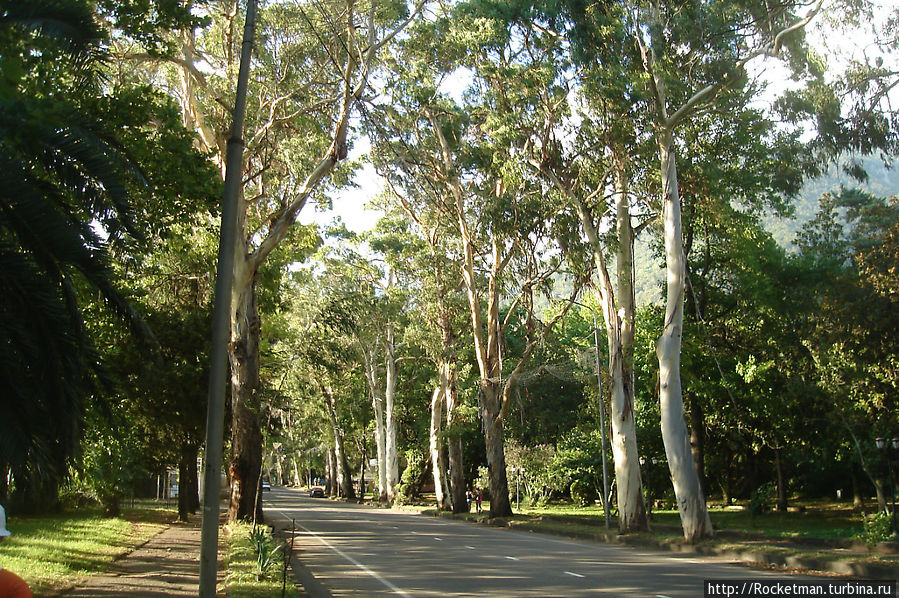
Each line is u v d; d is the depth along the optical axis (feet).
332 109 87.15
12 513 97.30
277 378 152.15
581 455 169.78
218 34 79.61
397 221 151.02
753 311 113.70
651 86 80.02
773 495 156.15
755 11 73.92
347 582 49.06
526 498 198.59
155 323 93.45
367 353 194.80
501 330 135.95
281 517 135.13
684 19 76.02
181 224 54.95
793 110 75.82
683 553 75.77
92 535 73.82
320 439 284.61
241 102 30.04
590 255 100.17
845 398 98.53
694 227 110.83
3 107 31.63
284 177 97.60
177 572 52.37
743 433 134.31
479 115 104.22
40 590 42.16
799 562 59.67
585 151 91.86
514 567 58.90
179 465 110.52
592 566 60.29
